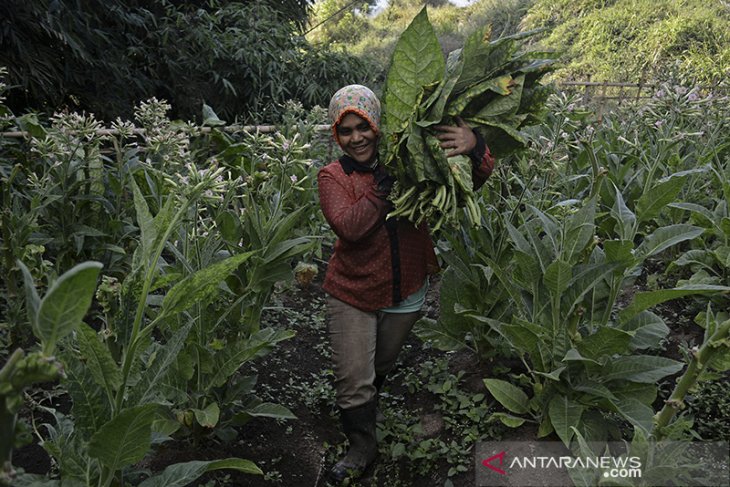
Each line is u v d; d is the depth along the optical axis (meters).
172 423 2.18
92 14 6.25
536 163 2.65
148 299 2.06
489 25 2.05
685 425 1.70
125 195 3.50
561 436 2.10
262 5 8.13
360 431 2.43
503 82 2.12
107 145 4.66
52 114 5.89
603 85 7.41
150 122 3.62
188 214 2.24
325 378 3.15
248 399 2.61
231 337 2.41
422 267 2.47
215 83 7.06
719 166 3.42
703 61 11.55
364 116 2.24
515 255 2.26
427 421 2.68
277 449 2.53
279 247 2.30
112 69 6.06
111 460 1.51
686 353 2.16
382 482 2.46
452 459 2.37
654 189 2.32
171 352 1.74
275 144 2.40
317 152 4.82
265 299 2.44
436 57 2.05
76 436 1.62
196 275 1.55
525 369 2.75
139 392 1.68
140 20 6.54
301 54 8.42
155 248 1.65
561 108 2.75
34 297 1.07
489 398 2.63
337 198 2.30
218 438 2.46
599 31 14.84
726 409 2.36
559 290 2.16
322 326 3.61
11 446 1.11
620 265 2.15
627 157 4.05
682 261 3.01
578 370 2.22
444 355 3.09
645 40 13.68
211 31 7.21
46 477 1.60
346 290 2.38
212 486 2.18
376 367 2.61
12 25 5.37
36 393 2.51
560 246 2.30
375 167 2.33
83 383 1.55
